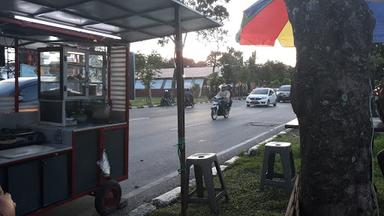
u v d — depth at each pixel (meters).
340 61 3.10
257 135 13.45
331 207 3.14
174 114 22.23
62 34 5.11
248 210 5.25
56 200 4.60
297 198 3.51
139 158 9.46
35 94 6.82
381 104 5.00
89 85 5.51
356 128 3.10
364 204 3.13
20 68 6.20
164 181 7.33
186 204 5.03
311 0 3.18
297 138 11.37
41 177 4.40
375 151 8.13
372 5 6.19
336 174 3.12
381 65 11.63
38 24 4.77
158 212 5.29
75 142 4.84
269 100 30.64
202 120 18.94
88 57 5.47
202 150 10.52
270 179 6.10
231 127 15.86
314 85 3.17
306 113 3.23
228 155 9.69
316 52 3.15
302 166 3.33
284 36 8.30
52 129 4.95
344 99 3.09
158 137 12.86
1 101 5.43
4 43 5.44
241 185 6.34
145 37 6.01
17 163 4.13
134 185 7.05
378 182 6.12
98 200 5.21
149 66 33.47
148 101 34.69
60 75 5.06
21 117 5.30
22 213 4.21
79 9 4.73
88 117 5.48
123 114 5.73
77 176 4.88
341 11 3.09
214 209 5.12
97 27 5.54
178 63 4.80
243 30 7.47
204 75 54.72
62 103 5.07
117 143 5.56
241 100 44.94
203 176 5.36
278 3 6.94
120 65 5.77
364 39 3.15
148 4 4.54
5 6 4.59
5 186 4.04
